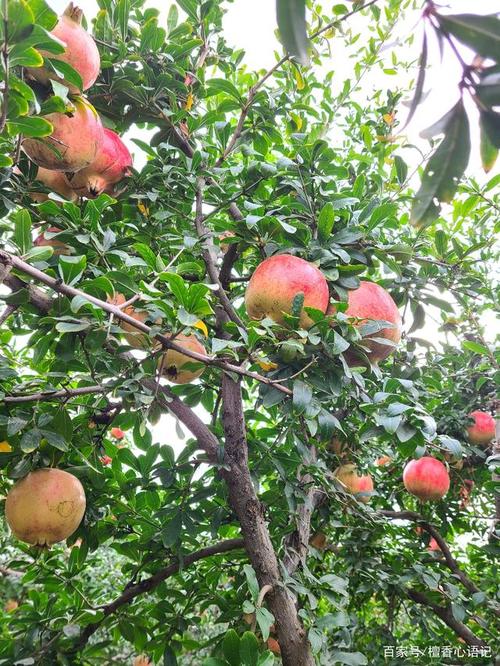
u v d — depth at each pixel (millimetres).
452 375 1055
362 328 524
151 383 626
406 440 496
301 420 660
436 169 211
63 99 438
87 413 657
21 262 440
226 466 620
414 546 1010
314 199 635
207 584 802
